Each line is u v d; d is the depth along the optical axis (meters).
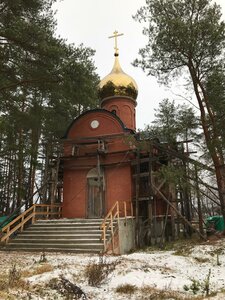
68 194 20.91
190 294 6.73
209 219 21.84
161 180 18.11
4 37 13.59
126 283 7.28
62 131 25.17
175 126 16.84
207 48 15.50
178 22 15.02
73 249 13.98
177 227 19.75
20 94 17.00
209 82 15.70
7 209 31.06
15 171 28.45
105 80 26.27
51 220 17.27
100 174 20.47
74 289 6.44
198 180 16.39
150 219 17.30
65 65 14.04
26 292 6.00
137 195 18.09
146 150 18.77
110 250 14.23
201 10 15.74
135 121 26.89
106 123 21.47
